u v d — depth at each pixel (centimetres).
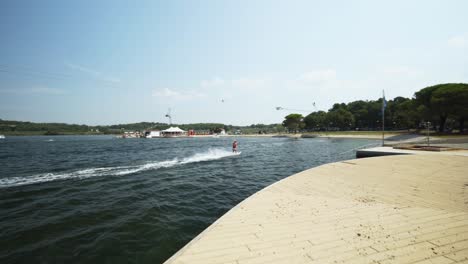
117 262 470
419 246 355
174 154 2752
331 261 318
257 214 510
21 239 563
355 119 8956
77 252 505
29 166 1755
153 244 544
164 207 809
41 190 1042
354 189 721
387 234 400
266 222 464
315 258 327
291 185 778
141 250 516
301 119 10150
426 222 451
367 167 1104
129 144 5047
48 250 512
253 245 368
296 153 2858
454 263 307
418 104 4634
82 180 1255
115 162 2005
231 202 880
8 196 945
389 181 820
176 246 536
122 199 905
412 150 1781
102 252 505
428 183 781
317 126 10025
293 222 462
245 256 335
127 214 737
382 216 488
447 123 5462
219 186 1138
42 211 765
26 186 1116
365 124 8919
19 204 841
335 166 1143
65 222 671
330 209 539
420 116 4500
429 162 1206
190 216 727
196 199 915
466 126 5022
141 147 4025
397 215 492
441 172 959
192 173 1487
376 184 780
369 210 527
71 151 3167
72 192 1011
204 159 2248
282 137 9012
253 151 3173
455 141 2706
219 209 797
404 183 786
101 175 1402
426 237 386
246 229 430
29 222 670
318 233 410
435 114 4119
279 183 806
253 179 1311
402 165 1139
